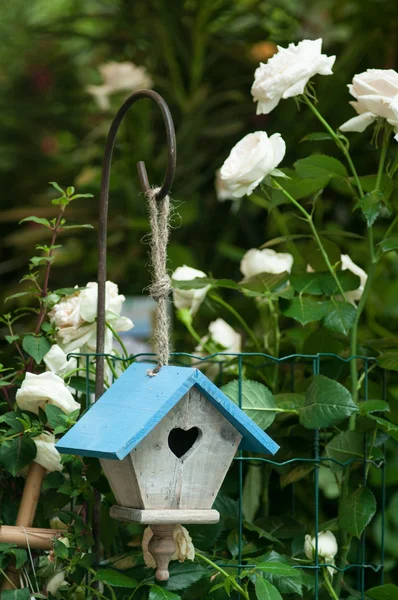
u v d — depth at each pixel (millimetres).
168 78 5238
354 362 2771
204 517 2156
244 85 5152
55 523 2803
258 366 3082
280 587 2523
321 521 3250
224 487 2990
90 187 5098
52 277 5305
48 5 6301
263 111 2746
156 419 2018
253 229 5090
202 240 5156
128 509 2148
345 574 3221
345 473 2727
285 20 5129
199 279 2971
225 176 2695
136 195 4941
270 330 3381
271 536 2754
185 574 2410
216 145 5094
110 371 2859
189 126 4953
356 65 4617
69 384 2604
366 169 4418
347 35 4914
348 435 2689
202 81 5195
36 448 2436
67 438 2143
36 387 2414
